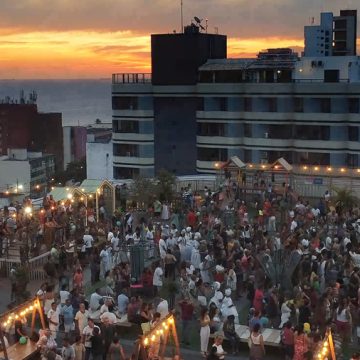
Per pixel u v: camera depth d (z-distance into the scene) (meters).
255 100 81.31
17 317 26.23
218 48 91.69
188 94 86.94
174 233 39.38
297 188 63.59
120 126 90.06
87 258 38.75
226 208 49.19
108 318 25.94
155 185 56.12
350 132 77.00
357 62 82.38
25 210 45.12
